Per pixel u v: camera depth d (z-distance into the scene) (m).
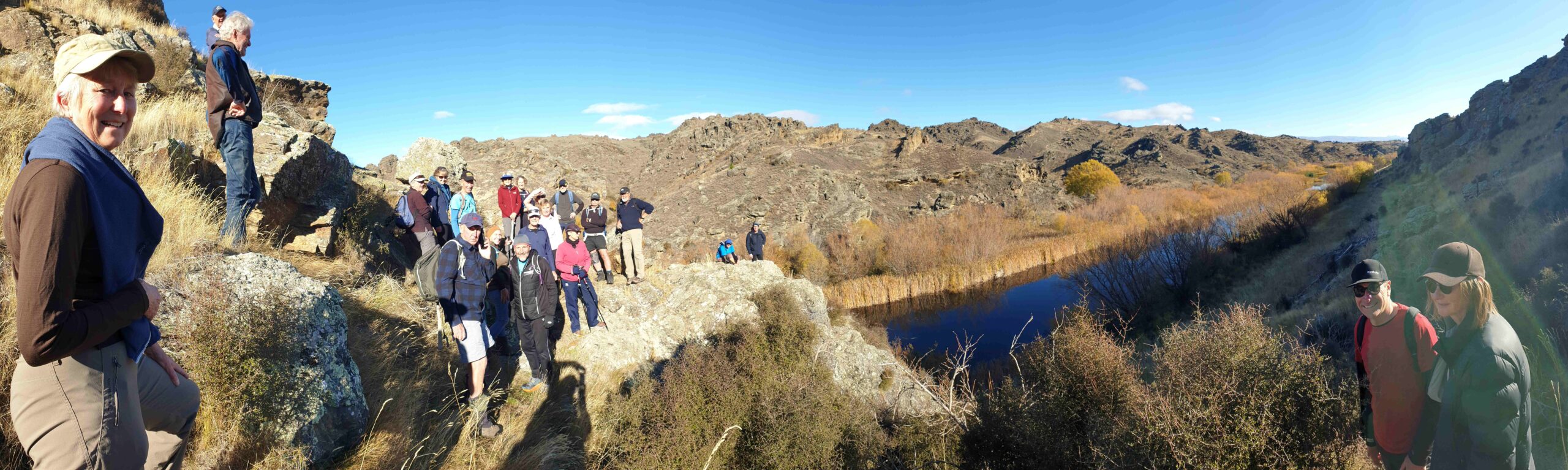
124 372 1.52
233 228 4.96
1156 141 151.88
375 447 3.79
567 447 5.38
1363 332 2.79
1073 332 6.13
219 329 3.13
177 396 1.82
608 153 110.38
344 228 7.08
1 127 4.92
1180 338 4.56
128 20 9.57
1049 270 35.50
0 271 2.88
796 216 48.34
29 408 1.38
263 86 12.28
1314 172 89.44
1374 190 37.66
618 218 10.07
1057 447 5.54
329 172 7.18
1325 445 3.35
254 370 3.17
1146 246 29.34
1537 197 15.43
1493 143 29.88
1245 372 3.80
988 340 22.86
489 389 5.55
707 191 55.50
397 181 12.41
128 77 1.39
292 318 3.53
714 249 40.12
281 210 6.14
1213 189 73.62
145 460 1.60
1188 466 3.65
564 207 9.60
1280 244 26.80
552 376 6.65
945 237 40.66
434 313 6.42
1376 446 2.81
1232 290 21.44
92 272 1.35
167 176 5.16
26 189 1.18
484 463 4.38
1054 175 85.69
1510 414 2.09
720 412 6.13
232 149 4.88
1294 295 18.88
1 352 2.56
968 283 33.41
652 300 9.53
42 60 7.34
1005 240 40.97
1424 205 23.56
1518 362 2.07
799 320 9.88
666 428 5.72
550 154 49.34
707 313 9.55
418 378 5.02
